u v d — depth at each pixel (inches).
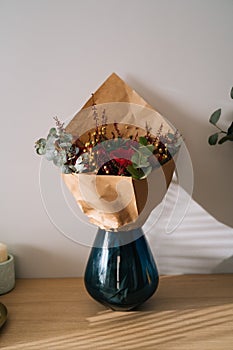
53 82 47.9
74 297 45.7
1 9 46.8
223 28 47.6
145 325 39.5
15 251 50.7
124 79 48.1
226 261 51.0
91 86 48.0
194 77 48.3
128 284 40.5
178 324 39.6
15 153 48.9
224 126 49.2
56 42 47.3
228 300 44.4
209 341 36.5
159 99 48.6
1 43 47.3
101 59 47.7
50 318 41.1
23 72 47.7
